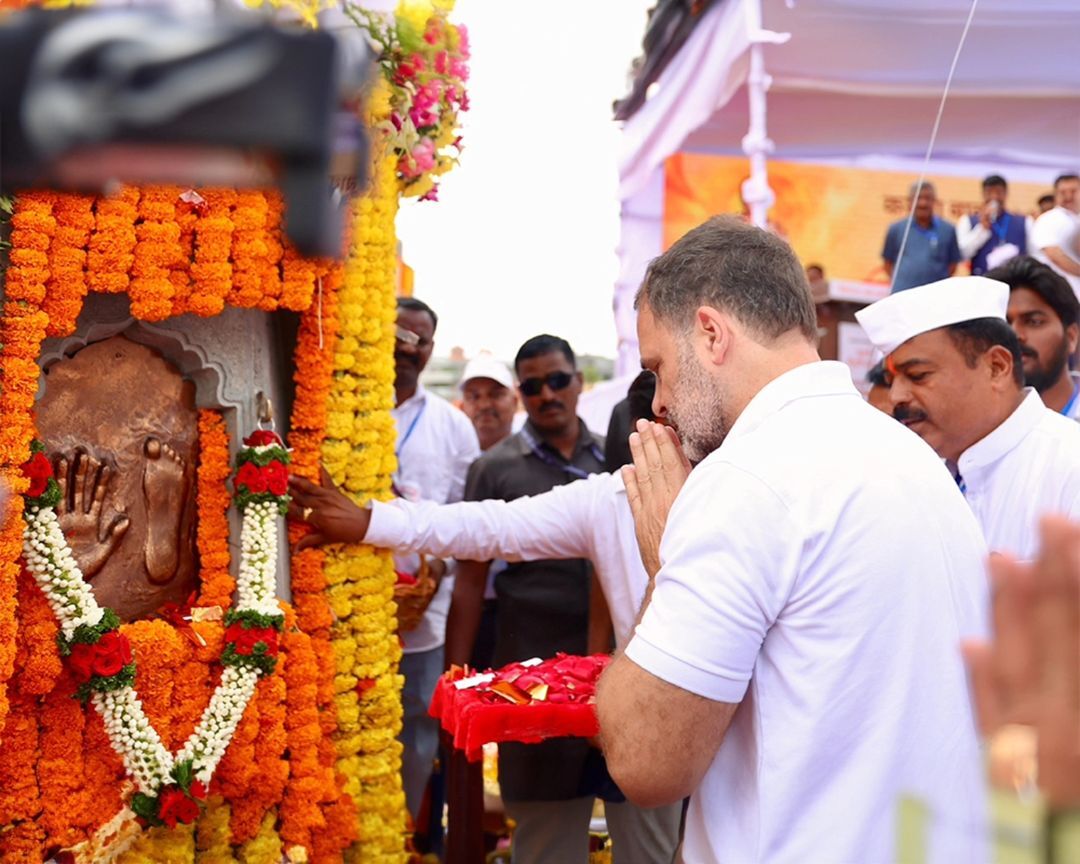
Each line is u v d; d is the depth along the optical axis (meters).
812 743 1.48
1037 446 2.44
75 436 2.58
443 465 4.66
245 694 2.74
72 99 0.42
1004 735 0.67
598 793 3.04
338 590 3.13
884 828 1.45
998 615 0.69
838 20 4.19
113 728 2.50
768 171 5.21
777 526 1.50
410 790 4.28
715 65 4.72
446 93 3.26
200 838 2.82
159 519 2.75
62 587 2.43
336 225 0.46
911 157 5.06
